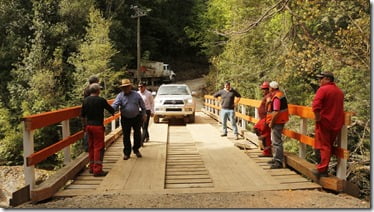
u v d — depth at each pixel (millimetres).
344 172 6137
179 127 15703
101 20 30281
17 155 25297
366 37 10570
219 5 33031
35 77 27047
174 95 17141
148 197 5695
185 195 5809
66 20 32812
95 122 7074
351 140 12273
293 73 14055
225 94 12203
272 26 16844
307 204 5312
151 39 51500
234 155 9148
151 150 9820
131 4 46188
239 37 17438
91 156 7277
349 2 11602
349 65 11297
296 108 7973
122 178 6844
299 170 7105
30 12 32938
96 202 5434
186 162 8461
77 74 28250
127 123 8625
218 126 15797
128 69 42469
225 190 6062
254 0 16797
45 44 30844
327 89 6059
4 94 28906
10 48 30688
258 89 18422
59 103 27641
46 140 26297
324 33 13141
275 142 7738
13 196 5195
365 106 11414
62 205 5316
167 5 53750
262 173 7242
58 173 6426
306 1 10922
